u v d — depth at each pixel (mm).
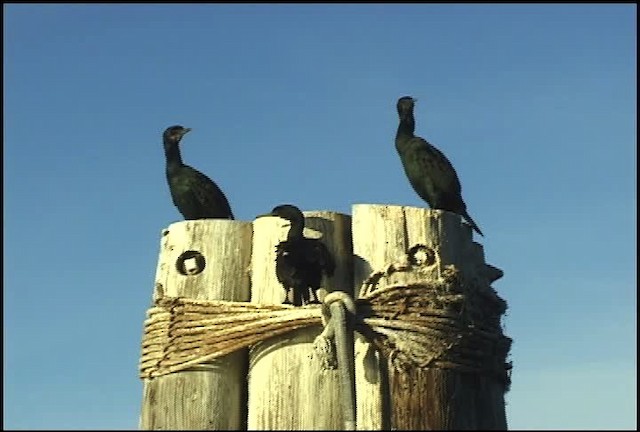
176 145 6371
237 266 5941
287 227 5953
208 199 6254
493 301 5906
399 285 5703
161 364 5742
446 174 6094
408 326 5633
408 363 5582
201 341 5742
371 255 5840
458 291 5734
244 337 5723
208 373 5727
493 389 5734
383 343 5621
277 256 5824
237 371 5809
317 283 5805
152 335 5809
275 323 5711
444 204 6098
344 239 6012
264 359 5727
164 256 5969
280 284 5855
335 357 5602
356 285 5824
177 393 5695
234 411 5754
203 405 5684
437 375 5578
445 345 5621
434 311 5664
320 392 5648
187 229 5980
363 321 5645
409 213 5898
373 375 5645
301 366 5691
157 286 5902
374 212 5910
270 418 5629
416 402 5527
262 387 5691
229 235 5984
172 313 5805
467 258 5938
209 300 5820
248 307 5762
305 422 5602
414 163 6121
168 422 5648
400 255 5805
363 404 5609
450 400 5555
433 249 5816
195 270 5922
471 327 5699
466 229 6020
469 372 5645
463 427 5547
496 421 5672
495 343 5789
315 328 5742
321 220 6008
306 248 5793
